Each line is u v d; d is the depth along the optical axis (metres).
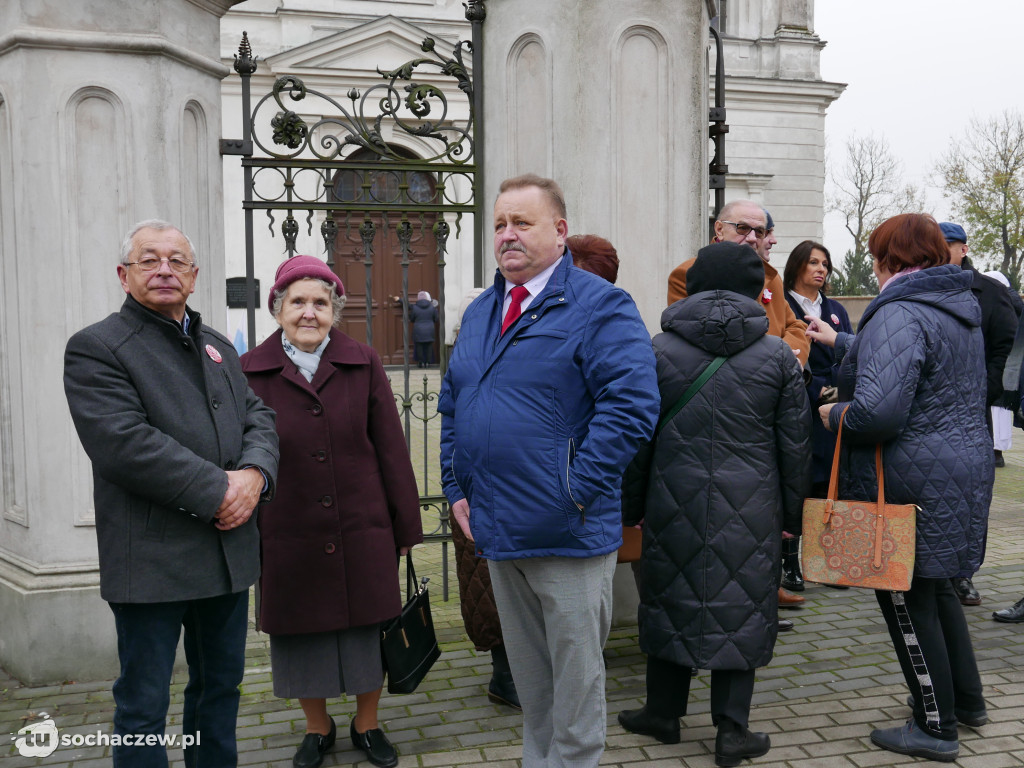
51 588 3.67
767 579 2.88
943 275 2.86
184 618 2.56
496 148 4.27
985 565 5.08
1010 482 7.45
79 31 3.58
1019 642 3.91
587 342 2.46
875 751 2.97
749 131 18.17
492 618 3.32
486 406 2.49
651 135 4.13
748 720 3.13
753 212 3.75
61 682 3.69
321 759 2.98
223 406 2.49
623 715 3.17
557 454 2.42
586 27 4.05
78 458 3.71
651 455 2.98
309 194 13.79
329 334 3.05
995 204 32.03
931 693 2.87
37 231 3.60
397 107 4.25
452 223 13.57
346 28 15.20
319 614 2.87
